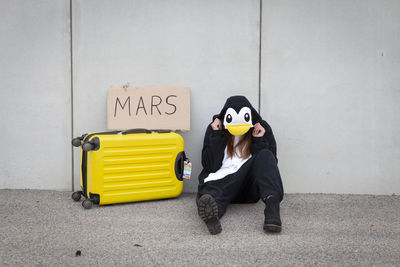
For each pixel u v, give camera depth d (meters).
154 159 2.55
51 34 2.85
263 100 2.87
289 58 2.84
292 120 2.87
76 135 2.90
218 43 2.85
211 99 2.89
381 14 2.78
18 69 2.86
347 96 2.84
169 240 1.89
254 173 2.29
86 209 2.42
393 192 2.87
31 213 2.32
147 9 2.84
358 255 1.71
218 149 2.46
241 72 2.86
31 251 1.73
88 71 2.87
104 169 2.41
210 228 1.95
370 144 2.85
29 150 2.90
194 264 1.61
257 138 2.40
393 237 1.94
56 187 2.93
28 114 2.88
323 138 2.87
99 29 2.85
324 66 2.83
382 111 2.83
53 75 2.87
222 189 2.24
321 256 1.69
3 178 2.92
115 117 2.81
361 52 2.81
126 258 1.67
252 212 2.41
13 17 2.83
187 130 2.85
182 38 2.86
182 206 2.52
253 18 2.83
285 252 1.74
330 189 2.89
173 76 2.88
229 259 1.66
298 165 2.89
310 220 2.23
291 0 2.80
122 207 2.48
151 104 2.82
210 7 2.83
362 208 2.49
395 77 2.81
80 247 1.79
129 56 2.87
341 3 2.79
